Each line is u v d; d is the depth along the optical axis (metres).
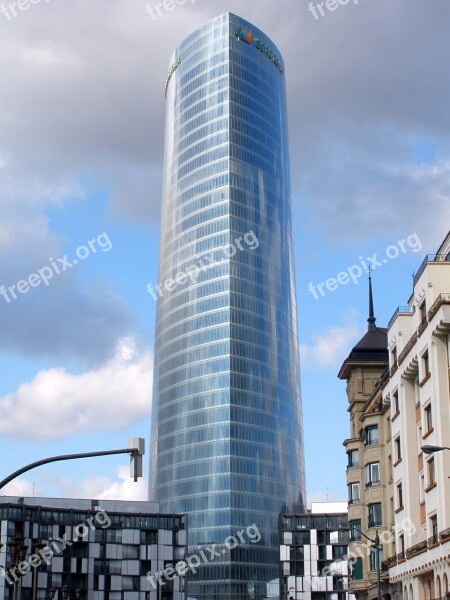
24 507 181.50
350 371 98.50
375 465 84.88
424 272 65.12
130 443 37.56
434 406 61.69
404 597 70.25
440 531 60.03
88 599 185.25
